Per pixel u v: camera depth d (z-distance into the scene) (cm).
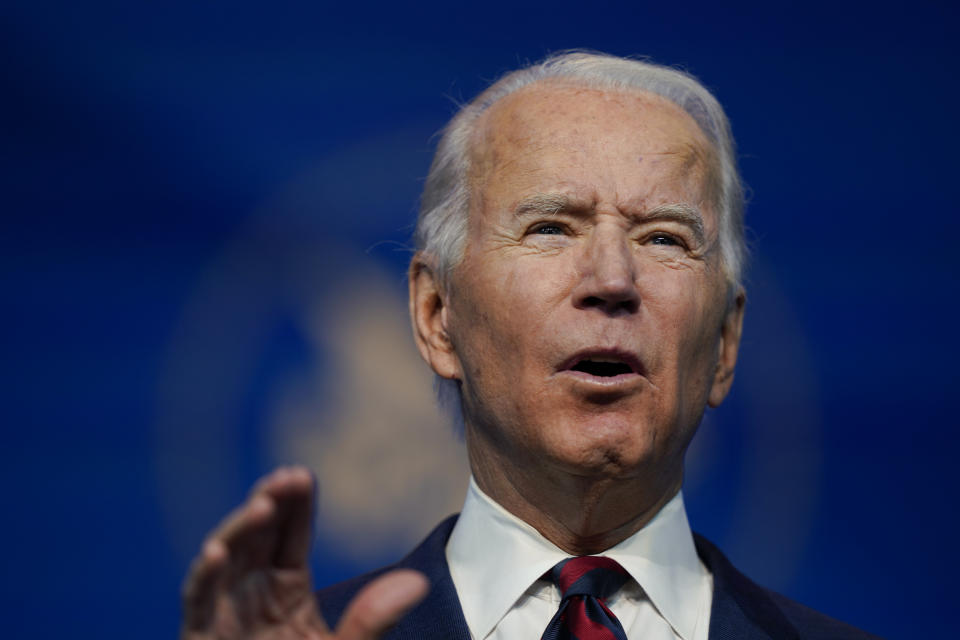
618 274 595
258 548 444
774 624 646
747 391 1200
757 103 1248
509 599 622
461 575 656
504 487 649
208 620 434
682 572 645
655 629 617
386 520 1154
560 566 621
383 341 1183
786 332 1216
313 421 1162
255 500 425
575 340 594
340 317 1184
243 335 1172
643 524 645
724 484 1184
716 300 655
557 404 597
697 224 639
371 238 1198
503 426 625
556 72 695
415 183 1210
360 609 429
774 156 1241
